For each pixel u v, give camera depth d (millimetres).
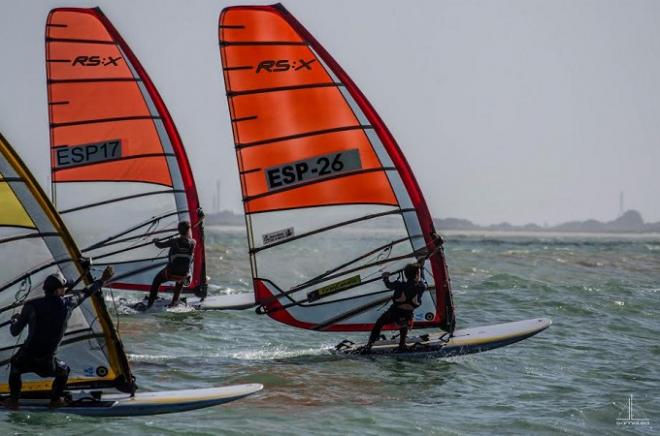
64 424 38688
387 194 56094
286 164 55812
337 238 56344
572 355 56875
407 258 56188
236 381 47906
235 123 55406
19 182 38781
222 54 55000
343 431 39469
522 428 40938
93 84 72125
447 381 49312
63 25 71125
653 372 52844
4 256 39438
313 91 55125
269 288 56531
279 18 54375
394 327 56438
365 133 55375
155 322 65062
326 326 56875
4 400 40031
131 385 41500
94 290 39562
